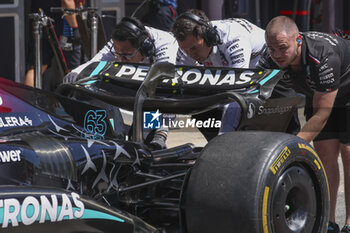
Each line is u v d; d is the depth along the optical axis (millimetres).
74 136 9109
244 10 29672
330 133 13125
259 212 8422
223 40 12648
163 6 23297
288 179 8984
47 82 22906
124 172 9695
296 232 9211
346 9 33656
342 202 15109
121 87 10797
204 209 8656
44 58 22688
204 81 10609
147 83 10195
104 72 10820
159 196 10953
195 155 11266
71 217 7793
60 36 22875
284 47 11469
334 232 11672
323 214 9812
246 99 9664
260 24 31016
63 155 8492
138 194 10156
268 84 10164
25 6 27203
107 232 8297
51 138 8633
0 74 25922
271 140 8930
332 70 11703
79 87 10422
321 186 9758
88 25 20094
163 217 10609
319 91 11883
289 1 31641
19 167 7977
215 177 8672
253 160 8641
